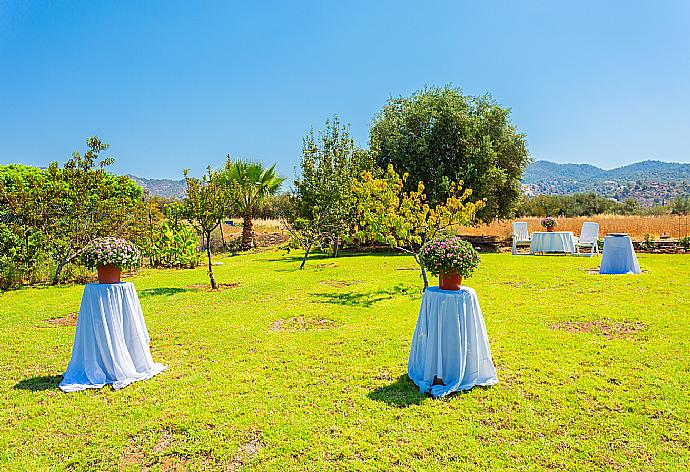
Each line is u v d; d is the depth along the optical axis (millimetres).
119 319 4449
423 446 3115
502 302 7504
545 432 3266
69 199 11094
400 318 6594
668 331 5629
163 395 4023
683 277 9609
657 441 3119
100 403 3887
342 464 2922
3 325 6574
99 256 4426
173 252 14078
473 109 19719
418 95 19891
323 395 3955
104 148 11578
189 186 9344
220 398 3926
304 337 5715
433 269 4188
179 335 5934
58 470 2912
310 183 15430
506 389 4000
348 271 12000
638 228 17547
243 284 10086
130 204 12562
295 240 16250
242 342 5566
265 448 3123
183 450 3117
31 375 4594
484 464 2891
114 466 2959
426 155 18375
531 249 15562
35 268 10734
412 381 4238
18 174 11797
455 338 4027
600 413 3531
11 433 3383
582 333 5656
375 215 9328
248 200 20719
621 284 8938
